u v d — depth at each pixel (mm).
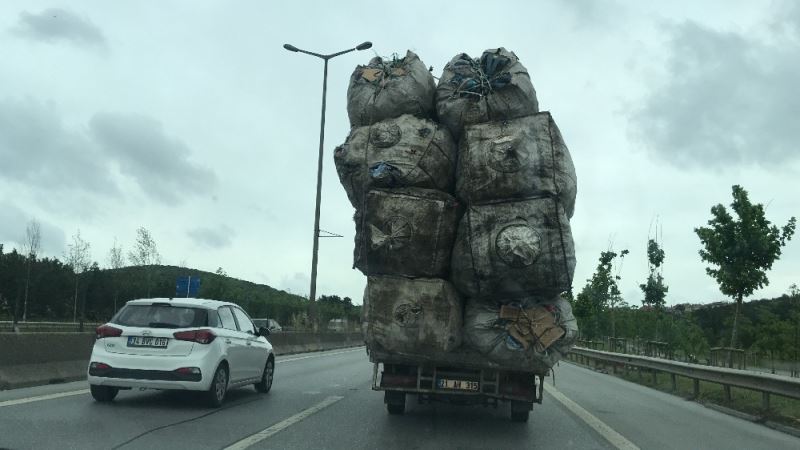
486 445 8672
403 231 8203
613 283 36156
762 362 24500
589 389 17109
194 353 10539
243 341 12133
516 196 8109
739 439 9758
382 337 8336
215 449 7707
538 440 9156
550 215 7977
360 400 12656
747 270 22984
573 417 11555
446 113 8773
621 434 9828
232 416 10180
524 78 8820
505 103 8664
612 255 36500
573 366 29469
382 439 8742
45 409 9891
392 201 8273
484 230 8055
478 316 8516
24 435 7969
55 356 13398
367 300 8430
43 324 43125
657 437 9680
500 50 9195
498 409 12242
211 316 11164
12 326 39062
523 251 7793
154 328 10633
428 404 12508
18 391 11625
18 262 50875
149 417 9680
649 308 36406
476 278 8133
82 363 14266
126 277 44656
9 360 12148
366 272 8641
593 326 36938
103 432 8367
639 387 18688
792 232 23156
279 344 29125
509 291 8234
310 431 9141
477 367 9141
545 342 8461
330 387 14938
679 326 28781
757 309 39125
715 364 24266
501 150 8031
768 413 11914
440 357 8570
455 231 8320
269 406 11492
